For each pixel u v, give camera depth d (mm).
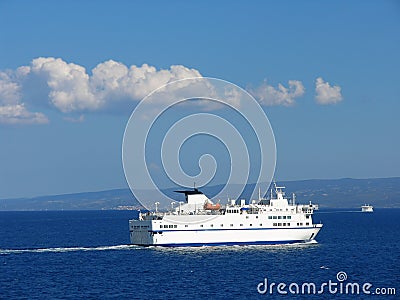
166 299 151500
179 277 181500
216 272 189875
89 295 156625
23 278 182750
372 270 197625
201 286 168000
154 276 183375
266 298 153375
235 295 156625
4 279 181250
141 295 156375
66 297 154375
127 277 182125
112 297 154000
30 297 154875
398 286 169500
